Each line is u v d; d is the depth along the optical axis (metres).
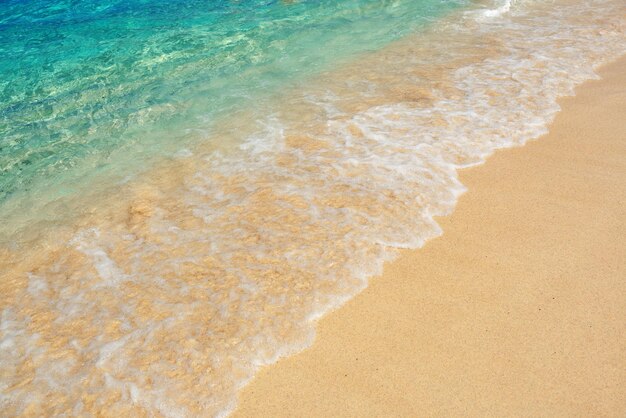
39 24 13.63
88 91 10.27
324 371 4.79
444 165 7.48
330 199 6.84
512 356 4.84
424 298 5.48
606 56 10.78
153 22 13.65
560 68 10.24
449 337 5.06
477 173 7.35
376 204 6.73
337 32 12.76
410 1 14.65
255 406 4.52
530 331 5.07
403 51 11.52
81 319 5.36
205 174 7.59
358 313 5.32
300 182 7.19
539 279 5.65
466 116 8.65
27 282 5.92
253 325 5.19
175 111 9.48
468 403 4.47
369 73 10.50
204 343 5.02
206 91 10.14
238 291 5.55
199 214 6.75
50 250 6.38
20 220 6.96
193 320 5.25
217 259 5.98
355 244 6.12
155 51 11.90
